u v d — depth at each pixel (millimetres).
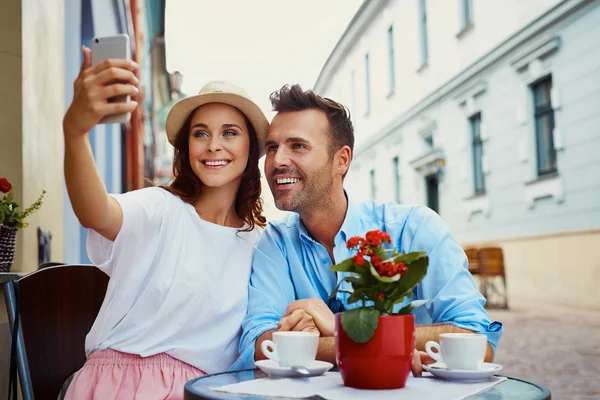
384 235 1271
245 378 1381
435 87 13844
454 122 13109
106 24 7484
